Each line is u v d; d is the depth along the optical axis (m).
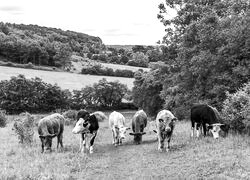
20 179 11.60
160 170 12.67
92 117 17.19
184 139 18.23
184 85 31.53
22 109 73.19
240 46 23.62
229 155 13.17
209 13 27.14
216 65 25.00
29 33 168.75
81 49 184.12
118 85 84.56
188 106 31.36
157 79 52.56
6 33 161.38
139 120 19.84
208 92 27.20
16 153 17.27
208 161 12.66
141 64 139.12
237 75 23.34
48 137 17.03
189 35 29.45
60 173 12.46
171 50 39.62
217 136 16.77
